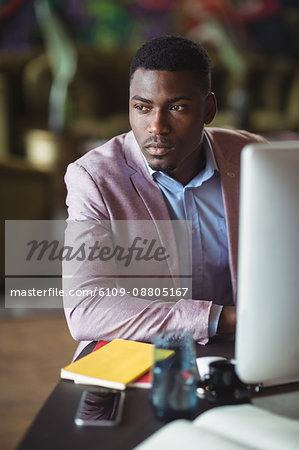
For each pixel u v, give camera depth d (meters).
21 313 3.69
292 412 0.90
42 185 4.57
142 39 7.92
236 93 7.17
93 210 1.43
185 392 0.85
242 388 0.98
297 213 0.83
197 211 1.56
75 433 0.83
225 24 7.99
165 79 1.24
